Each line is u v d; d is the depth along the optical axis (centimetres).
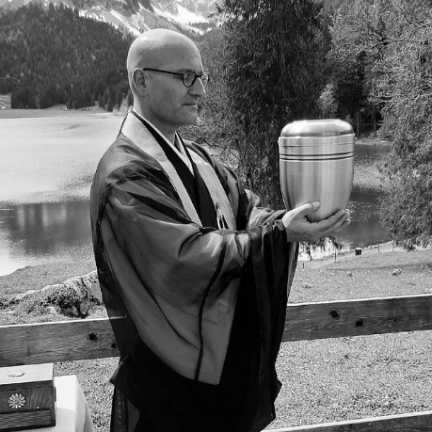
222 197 167
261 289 134
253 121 1387
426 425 240
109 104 18938
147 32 152
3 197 3706
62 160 5753
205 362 141
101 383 448
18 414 179
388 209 1448
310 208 131
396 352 532
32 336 222
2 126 12688
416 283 1092
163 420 148
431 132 1289
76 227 2761
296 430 230
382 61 1511
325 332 247
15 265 2080
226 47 1369
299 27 1341
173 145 160
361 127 4600
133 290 140
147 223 135
